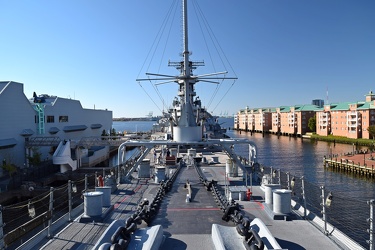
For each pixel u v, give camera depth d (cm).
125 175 1609
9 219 2206
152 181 1566
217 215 935
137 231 690
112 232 658
